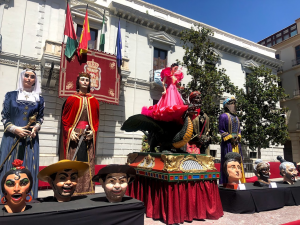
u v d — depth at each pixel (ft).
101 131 46.06
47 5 43.75
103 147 45.62
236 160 13.43
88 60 41.68
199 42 44.91
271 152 68.95
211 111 41.63
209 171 11.87
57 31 43.86
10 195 6.90
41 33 42.42
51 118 40.86
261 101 49.60
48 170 8.16
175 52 59.06
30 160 12.52
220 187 13.75
